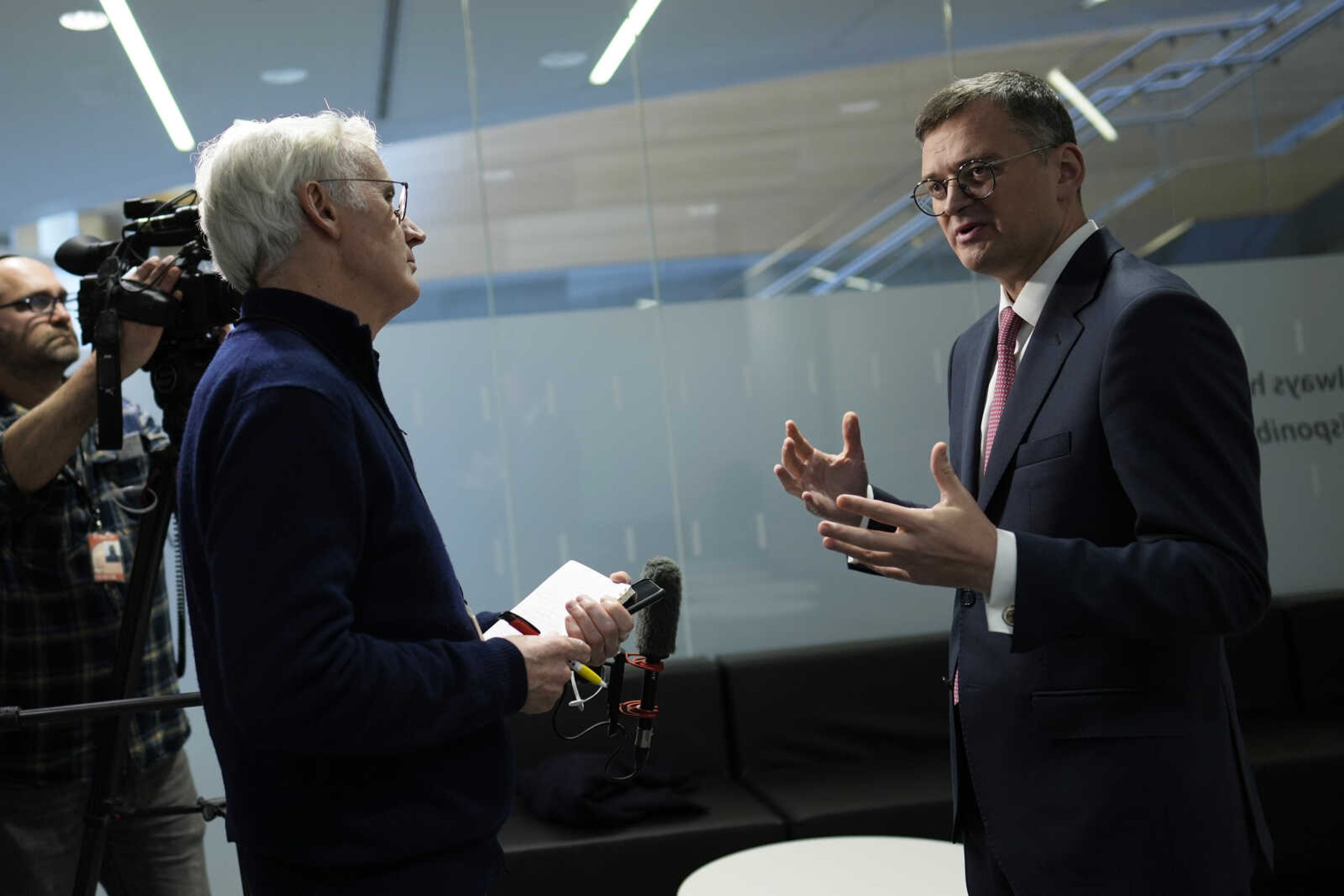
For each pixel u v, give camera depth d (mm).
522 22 3988
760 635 4059
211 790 3559
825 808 3275
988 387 1649
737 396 4078
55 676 2076
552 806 3268
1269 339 4219
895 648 3875
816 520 4105
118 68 3631
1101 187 4164
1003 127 1488
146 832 2186
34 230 3559
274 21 3764
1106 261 1465
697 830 3166
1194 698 1366
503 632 1387
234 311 1682
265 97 3754
